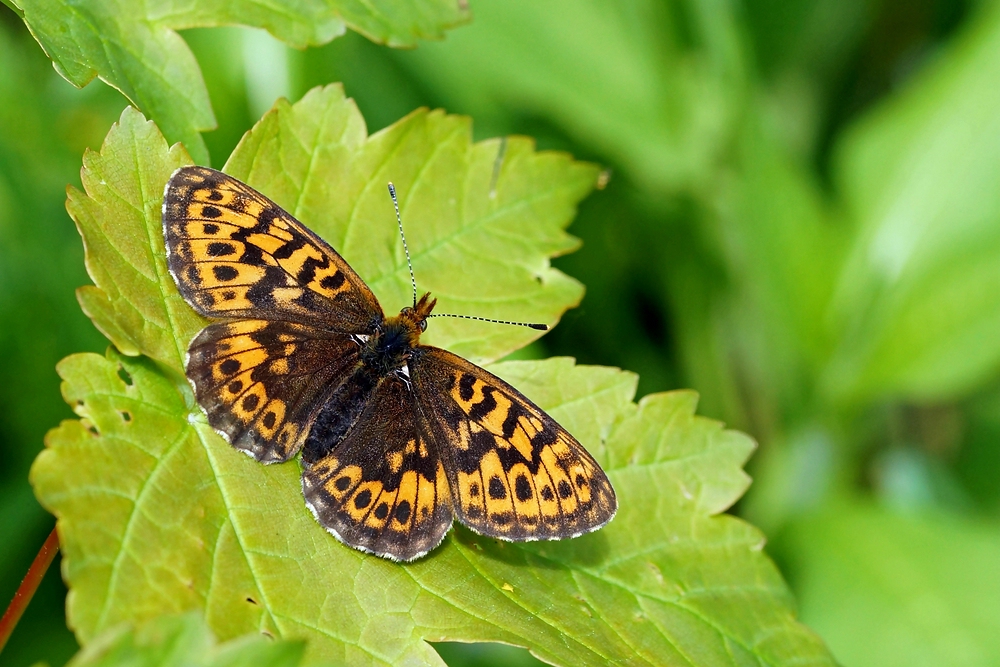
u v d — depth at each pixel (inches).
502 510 14.8
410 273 15.3
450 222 15.3
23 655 15.9
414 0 15.3
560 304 15.3
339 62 16.8
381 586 14.7
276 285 15.0
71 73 14.7
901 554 16.6
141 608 14.2
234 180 14.8
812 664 14.9
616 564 15.0
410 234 15.3
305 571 14.6
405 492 14.8
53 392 16.4
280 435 14.8
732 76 17.1
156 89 14.9
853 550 16.7
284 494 14.8
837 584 16.6
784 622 15.0
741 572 15.0
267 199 14.9
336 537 14.7
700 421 15.2
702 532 15.1
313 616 14.5
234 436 14.7
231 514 14.6
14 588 16.1
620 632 14.8
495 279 15.3
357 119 15.2
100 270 14.6
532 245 15.4
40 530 16.2
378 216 15.2
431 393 15.0
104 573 14.2
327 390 14.9
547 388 15.2
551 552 14.9
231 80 16.2
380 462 14.8
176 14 15.0
